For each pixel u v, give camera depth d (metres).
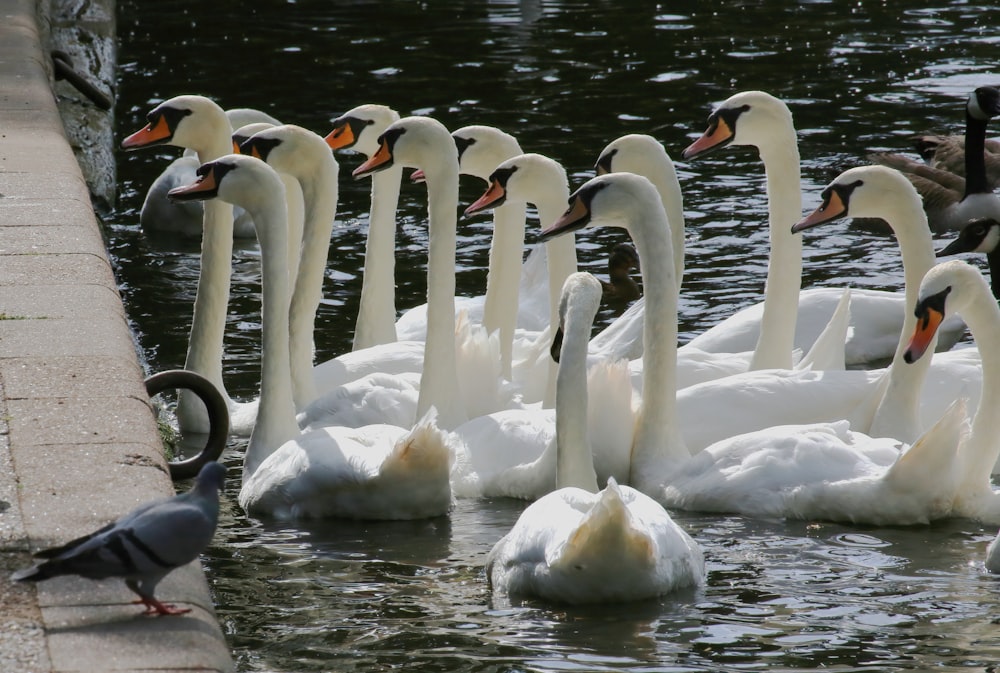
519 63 30.80
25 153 18.34
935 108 26.78
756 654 8.44
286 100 27.72
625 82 28.86
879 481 10.79
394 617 9.08
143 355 15.95
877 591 9.49
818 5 36.66
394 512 11.13
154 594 7.60
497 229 14.91
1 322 11.91
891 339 16.44
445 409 12.80
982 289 11.26
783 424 12.34
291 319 14.16
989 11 35.25
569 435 10.71
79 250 14.09
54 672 6.80
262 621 9.02
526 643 8.61
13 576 6.99
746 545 10.46
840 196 13.43
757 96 14.38
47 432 9.66
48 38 29.80
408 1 38.66
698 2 37.50
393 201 15.48
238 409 14.17
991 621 8.92
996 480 12.29
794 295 14.40
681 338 16.56
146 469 9.10
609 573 9.05
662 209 12.07
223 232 14.12
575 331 10.73
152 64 31.41
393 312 15.55
